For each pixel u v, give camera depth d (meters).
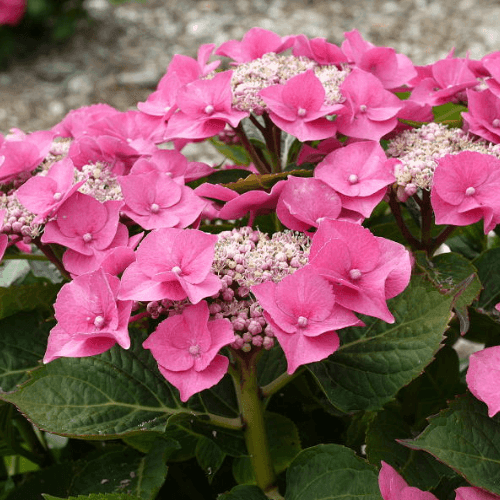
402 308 0.63
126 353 0.65
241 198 0.64
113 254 0.60
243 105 0.67
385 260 0.59
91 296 0.59
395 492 0.58
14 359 0.68
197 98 0.67
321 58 0.74
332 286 0.58
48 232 0.64
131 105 2.20
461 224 0.63
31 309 0.71
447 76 0.73
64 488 0.72
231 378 0.67
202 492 0.73
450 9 2.61
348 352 0.63
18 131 0.75
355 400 0.62
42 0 2.43
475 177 0.63
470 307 0.68
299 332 0.58
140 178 0.66
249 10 2.69
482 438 0.59
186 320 0.58
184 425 0.65
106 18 2.66
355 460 0.60
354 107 0.69
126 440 0.67
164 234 0.59
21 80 2.34
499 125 0.69
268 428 0.69
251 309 0.60
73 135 0.76
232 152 0.84
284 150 0.77
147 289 0.58
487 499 0.58
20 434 0.81
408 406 0.72
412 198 0.70
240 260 0.60
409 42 2.44
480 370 0.60
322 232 0.59
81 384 0.63
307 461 0.62
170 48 2.50
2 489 0.79
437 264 0.67
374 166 0.65
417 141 0.67
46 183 0.65
